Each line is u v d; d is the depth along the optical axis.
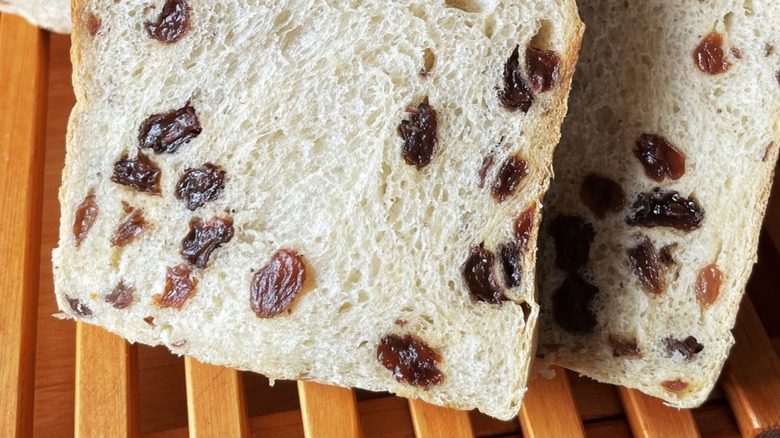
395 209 0.17
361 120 0.17
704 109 0.18
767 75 0.17
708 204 0.18
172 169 0.18
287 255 0.18
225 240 0.18
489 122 0.17
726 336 0.18
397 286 0.17
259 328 0.18
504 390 0.18
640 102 0.18
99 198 0.18
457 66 0.17
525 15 0.16
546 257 0.19
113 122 0.18
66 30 0.24
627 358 0.19
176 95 0.18
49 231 0.23
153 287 0.18
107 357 0.19
